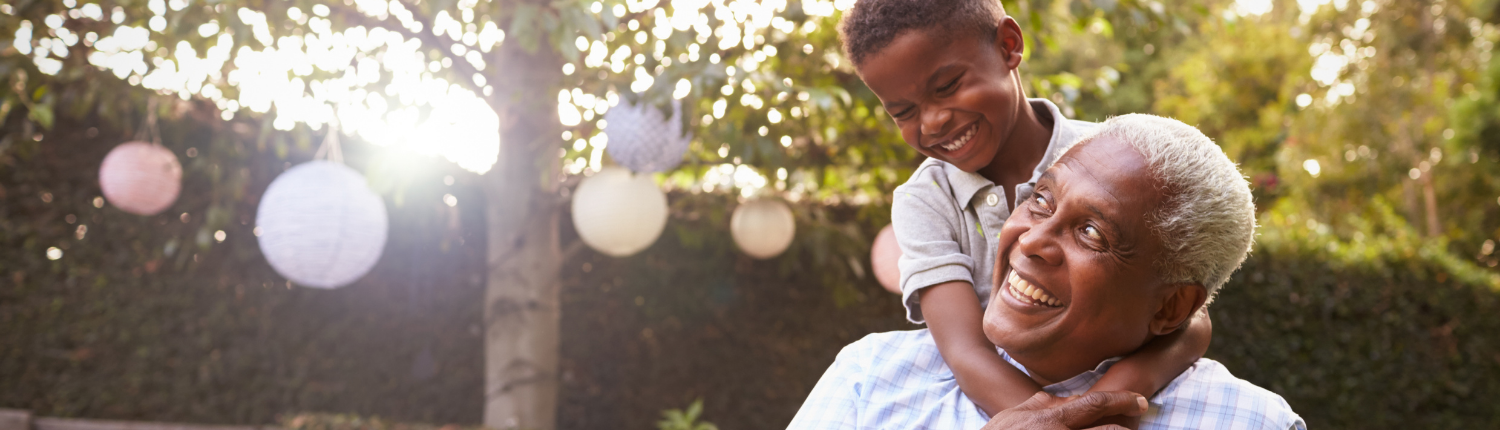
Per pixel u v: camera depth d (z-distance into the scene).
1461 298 5.39
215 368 4.53
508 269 3.70
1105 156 0.71
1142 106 11.90
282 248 2.47
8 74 3.05
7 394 4.39
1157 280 0.70
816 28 3.07
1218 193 0.70
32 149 3.86
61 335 4.45
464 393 4.72
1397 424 5.22
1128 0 2.97
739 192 3.79
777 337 4.93
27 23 3.13
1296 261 5.23
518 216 3.67
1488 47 10.51
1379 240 5.73
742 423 4.89
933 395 0.87
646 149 2.54
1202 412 0.76
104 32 3.21
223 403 4.54
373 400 4.67
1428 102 10.95
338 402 4.64
